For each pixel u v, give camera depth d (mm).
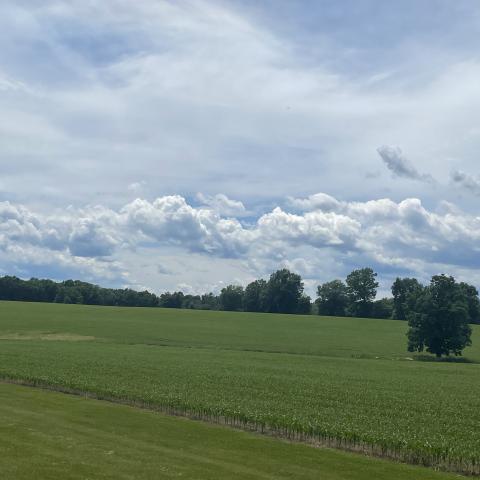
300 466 19016
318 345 101625
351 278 191250
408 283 182625
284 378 49062
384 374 60531
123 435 22594
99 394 33406
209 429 24844
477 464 20797
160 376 44562
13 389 34969
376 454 21984
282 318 143375
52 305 152875
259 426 25953
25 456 17875
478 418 31953
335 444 23234
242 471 17812
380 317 190750
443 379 57438
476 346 114938
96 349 74812
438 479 18469
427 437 24453
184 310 154750
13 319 117250
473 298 170625
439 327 98875
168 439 22281
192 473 17172
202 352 80000
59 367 47469
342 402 35844
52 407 28672
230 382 43281
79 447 19609
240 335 108938
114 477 16281
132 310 146125
